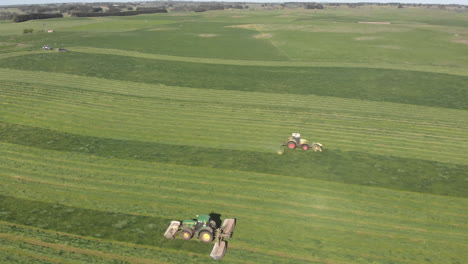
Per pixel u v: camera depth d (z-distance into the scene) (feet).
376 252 61.87
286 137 116.67
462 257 61.11
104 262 57.82
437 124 132.67
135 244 62.44
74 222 68.23
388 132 123.34
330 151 105.81
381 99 164.35
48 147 104.37
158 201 76.54
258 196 79.56
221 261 58.80
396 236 66.44
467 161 100.63
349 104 156.15
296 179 87.71
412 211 74.79
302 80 196.75
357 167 95.20
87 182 84.07
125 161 96.02
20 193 78.13
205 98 161.27
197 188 82.43
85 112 137.28
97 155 99.60
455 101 162.50
